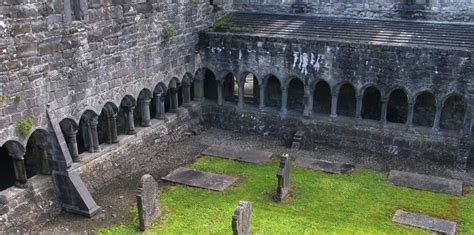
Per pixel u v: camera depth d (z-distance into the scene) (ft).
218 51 89.25
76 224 60.75
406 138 78.38
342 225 58.90
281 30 87.10
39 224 60.54
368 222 59.57
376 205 63.72
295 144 83.46
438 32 78.89
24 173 59.67
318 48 79.61
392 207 63.16
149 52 77.61
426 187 68.44
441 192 67.00
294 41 81.00
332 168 75.10
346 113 88.99
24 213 59.16
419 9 84.23
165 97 92.27
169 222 60.13
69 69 62.23
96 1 65.05
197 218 60.95
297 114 86.12
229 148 83.87
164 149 83.66
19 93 55.77
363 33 81.76
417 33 79.30
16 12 53.93
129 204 65.31
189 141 87.40
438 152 76.59
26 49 55.83
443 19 82.99
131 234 57.88
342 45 77.56
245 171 74.49
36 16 56.44
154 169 76.18
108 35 68.18
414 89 75.20
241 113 90.99
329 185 69.41
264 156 80.07
